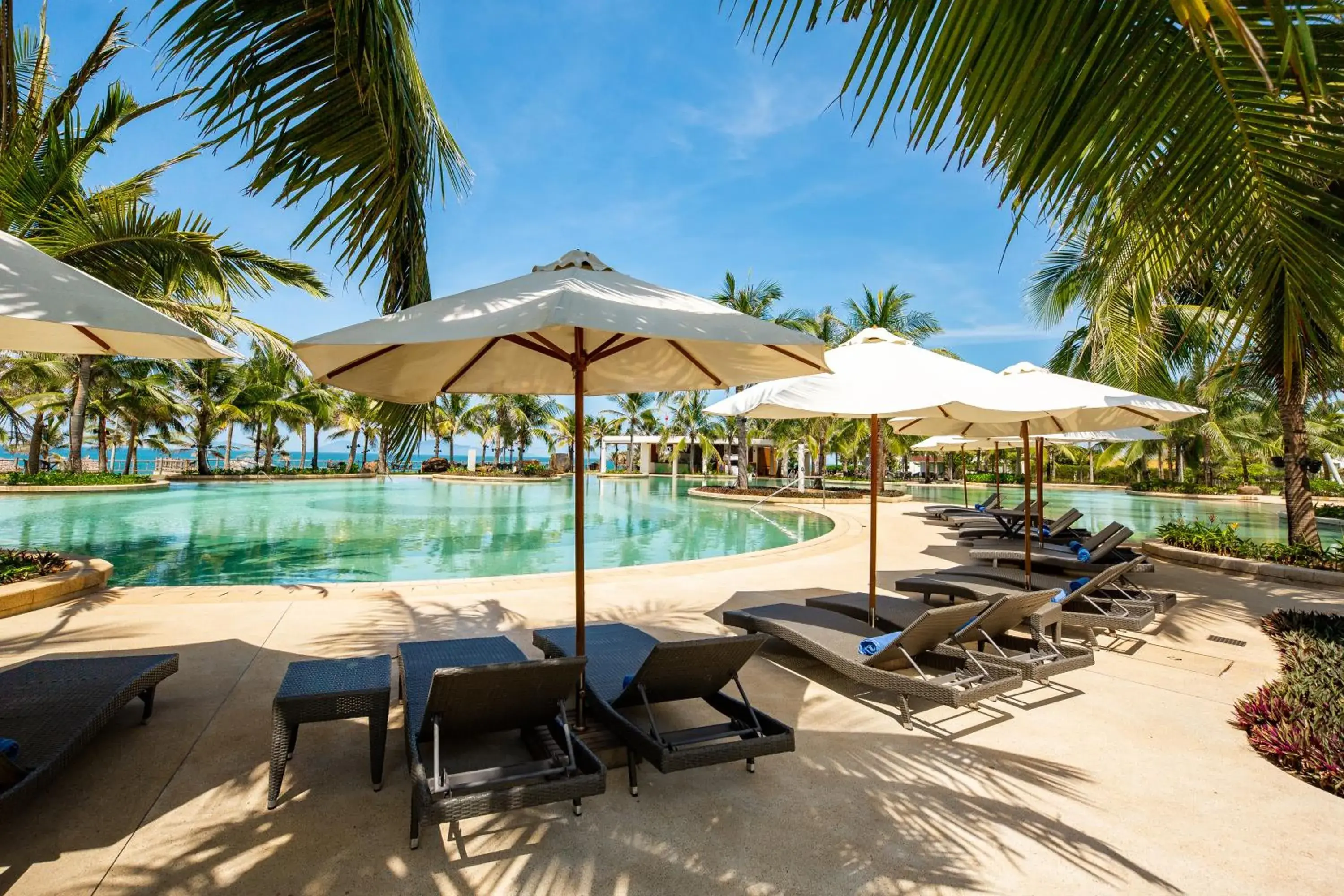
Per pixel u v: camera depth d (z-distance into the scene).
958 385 4.58
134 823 2.61
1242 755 3.39
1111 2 1.78
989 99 1.94
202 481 31.05
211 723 3.54
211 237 8.10
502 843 2.55
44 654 4.64
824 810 2.83
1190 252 2.48
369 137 3.33
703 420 47.94
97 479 23.83
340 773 3.04
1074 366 13.03
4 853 2.40
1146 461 41.16
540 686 2.68
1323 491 29.34
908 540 12.14
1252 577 8.40
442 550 12.75
